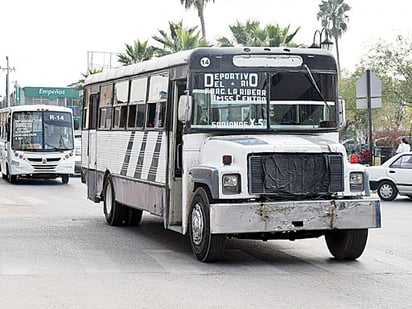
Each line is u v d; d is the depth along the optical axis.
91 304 8.45
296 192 10.85
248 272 10.66
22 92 89.56
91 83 18.12
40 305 8.38
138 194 14.16
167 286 9.55
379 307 8.44
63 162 31.89
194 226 11.48
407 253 12.74
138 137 14.22
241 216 10.57
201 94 11.72
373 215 11.04
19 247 12.85
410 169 23.16
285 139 11.31
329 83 12.16
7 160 32.34
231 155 10.82
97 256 11.98
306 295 9.06
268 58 11.94
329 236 12.07
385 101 48.41
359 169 11.20
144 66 14.14
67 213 19.17
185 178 11.70
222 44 41.91
